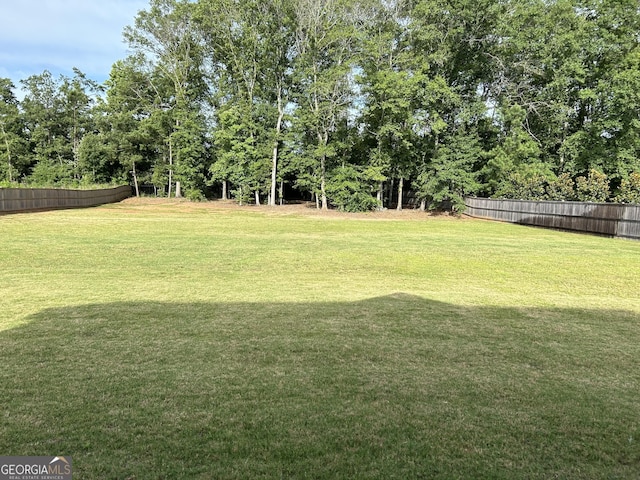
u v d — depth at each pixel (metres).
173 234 13.59
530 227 19.53
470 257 10.33
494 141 28.25
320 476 2.22
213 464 2.29
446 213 27.36
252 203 34.22
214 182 37.06
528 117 27.77
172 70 34.91
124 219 18.22
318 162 28.39
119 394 3.05
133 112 37.31
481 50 26.78
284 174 32.28
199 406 2.90
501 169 24.92
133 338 4.24
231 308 5.45
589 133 25.11
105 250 10.14
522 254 10.87
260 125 30.98
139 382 3.25
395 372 3.56
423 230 17.17
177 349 3.96
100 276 7.39
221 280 7.31
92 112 40.25
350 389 3.22
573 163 25.31
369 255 10.34
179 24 33.47
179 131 32.97
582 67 24.44
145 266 8.44
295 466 2.29
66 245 10.63
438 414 2.88
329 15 26.64
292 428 2.66
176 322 4.79
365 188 27.27
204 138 34.94
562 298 6.55
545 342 4.45
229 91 32.84
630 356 4.10
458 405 3.02
